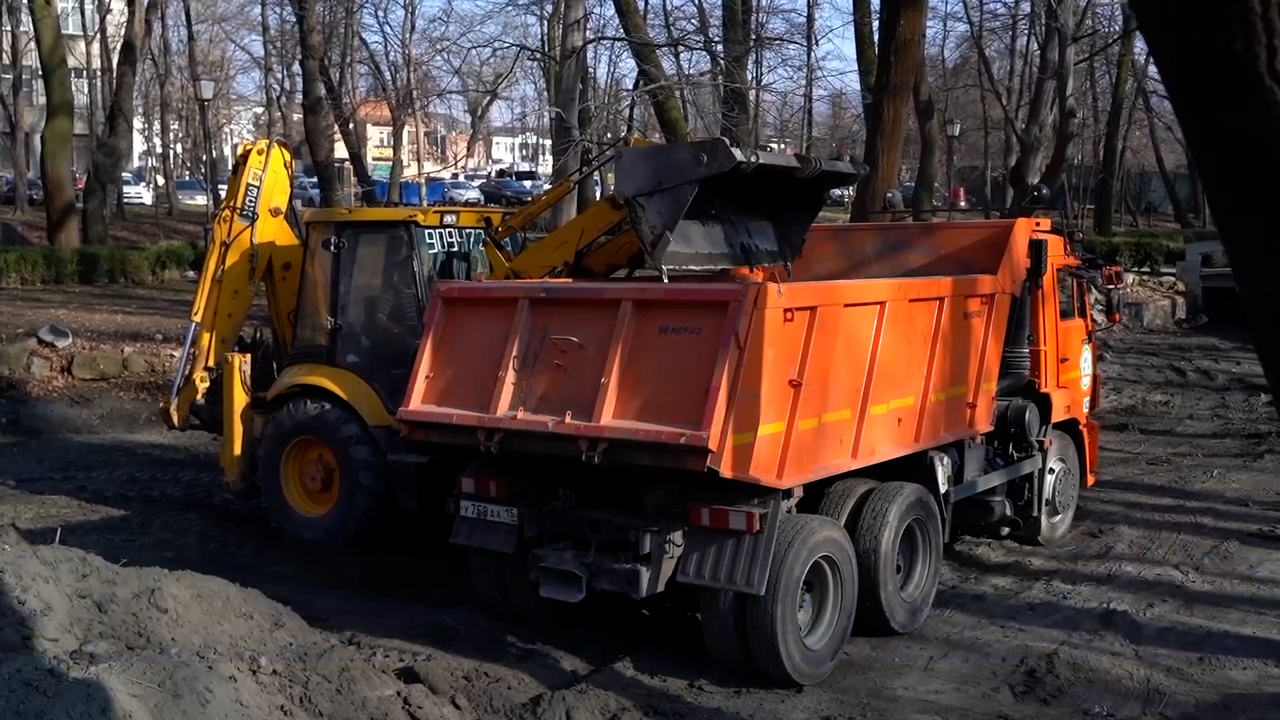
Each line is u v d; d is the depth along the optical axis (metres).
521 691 6.05
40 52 22.72
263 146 9.09
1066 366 9.62
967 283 7.74
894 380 6.93
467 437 6.41
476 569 7.11
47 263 21.34
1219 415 15.49
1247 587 8.20
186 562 8.23
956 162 48.84
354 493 7.93
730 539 6.02
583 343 6.14
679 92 14.03
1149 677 6.52
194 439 12.62
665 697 6.10
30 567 5.66
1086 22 26.06
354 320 8.22
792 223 8.44
